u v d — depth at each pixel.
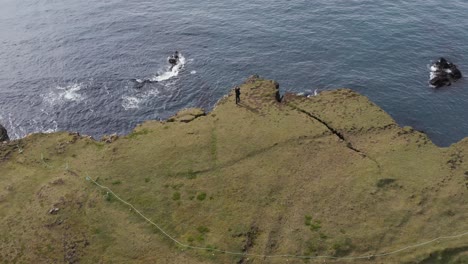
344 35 66.81
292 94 47.69
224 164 38.94
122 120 53.62
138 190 37.03
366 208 34.31
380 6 73.75
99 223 34.41
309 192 35.84
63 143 42.97
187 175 38.12
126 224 34.31
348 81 57.62
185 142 41.59
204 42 68.81
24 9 89.06
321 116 43.56
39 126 54.00
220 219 34.22
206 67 62.50
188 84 59.12
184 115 45.81
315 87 57.31
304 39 66.94
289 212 34.38
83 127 53.19
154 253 32.12
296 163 38.53
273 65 62.03
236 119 44.06
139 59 65.69
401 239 32.12
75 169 39.53
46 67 66.06
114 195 36.59
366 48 63.41
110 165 39.62
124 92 58.31
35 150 42.38
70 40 73.56
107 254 32.16
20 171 40.09
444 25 66.69
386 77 57.69
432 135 48.91
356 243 31.92
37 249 32.72
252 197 35.75
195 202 35.69
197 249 32.16
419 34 65.12
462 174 36.41
